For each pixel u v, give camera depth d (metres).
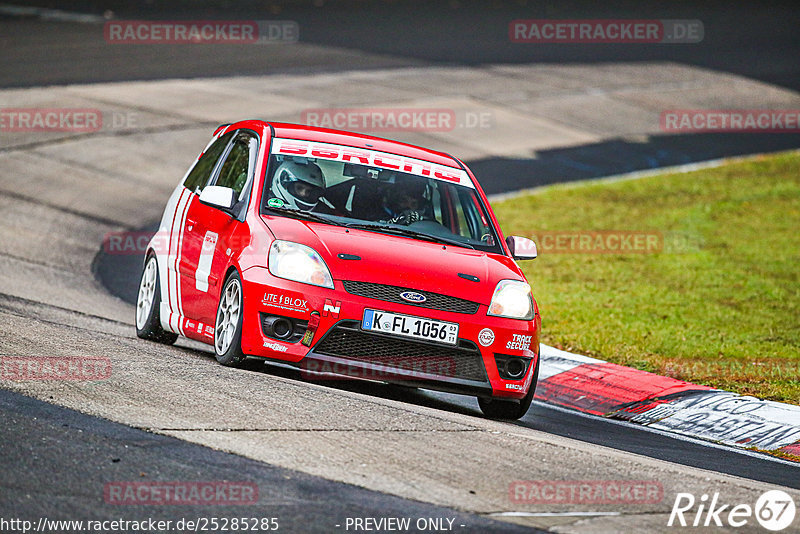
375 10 143.00
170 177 66.50
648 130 92.94
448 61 112.56
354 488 17.77
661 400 31.89
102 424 19.81
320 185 28.36
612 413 31.66
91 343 27.53
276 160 28.70
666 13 151.00
